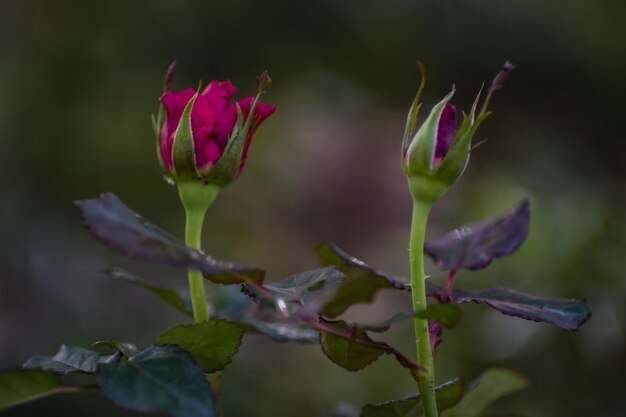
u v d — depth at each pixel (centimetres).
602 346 164
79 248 277
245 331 76
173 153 75
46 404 207
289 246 399
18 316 260
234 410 215
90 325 260
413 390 220
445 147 73
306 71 274
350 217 440
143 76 271
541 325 171
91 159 275
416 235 73
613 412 163
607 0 237
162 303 282
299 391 231
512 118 250
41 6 266
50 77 269
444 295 75
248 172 358
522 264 171
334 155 438
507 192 206
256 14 256
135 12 261
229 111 75
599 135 240
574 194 193
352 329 70
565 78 241
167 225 277
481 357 177
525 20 240
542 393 169
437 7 244
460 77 251
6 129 267
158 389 68
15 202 267
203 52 262
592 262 167
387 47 254
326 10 252
